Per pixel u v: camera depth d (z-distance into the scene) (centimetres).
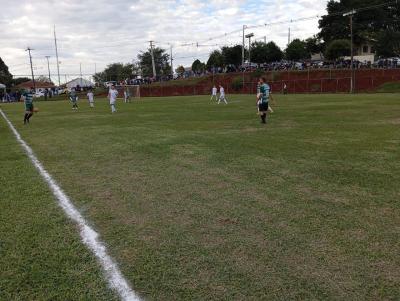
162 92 7431
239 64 9306
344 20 8988
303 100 3472
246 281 376
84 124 1892
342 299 344
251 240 466
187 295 356
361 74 6209
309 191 651
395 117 1825
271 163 866
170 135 1364
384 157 906
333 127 1479
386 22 9069
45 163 950
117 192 680
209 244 459
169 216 555
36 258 437
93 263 422
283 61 8450
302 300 344
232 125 1619
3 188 723
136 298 354
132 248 455
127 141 1255
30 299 357
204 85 7319
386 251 429
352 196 618
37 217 564
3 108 4272
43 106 4353
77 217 561
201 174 786
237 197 630
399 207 562
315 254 425
